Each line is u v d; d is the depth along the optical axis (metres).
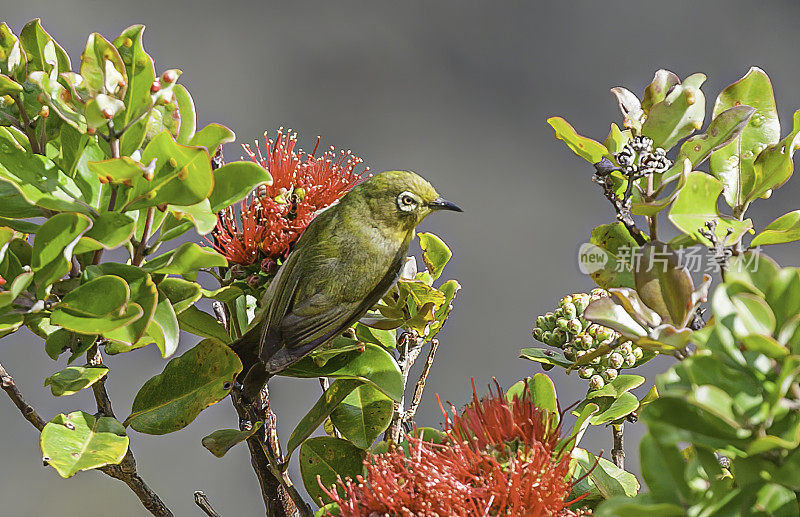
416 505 3.24
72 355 3.66
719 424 2.53
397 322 4.11
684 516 2.54
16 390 3.68
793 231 3.04
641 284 2.96
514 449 3.34
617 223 3.47
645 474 2.67
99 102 3.28
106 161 3.31
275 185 4.13
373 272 3.73
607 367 4.01
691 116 3.16
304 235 3.82
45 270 3.36
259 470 4.07
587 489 3.61
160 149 3.42
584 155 3.35
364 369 3.96
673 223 3.05
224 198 3.58
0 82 3.60
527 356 4.18
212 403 3.68
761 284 2.72
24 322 3.61
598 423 3.79
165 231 3.77
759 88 3.43
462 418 3.48
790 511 2.50
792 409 2.52
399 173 3.82
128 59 3.47
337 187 4.21
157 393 3.79
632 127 3.28
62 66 3.82
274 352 3.65
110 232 3.46
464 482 3.27
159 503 3.79
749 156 3.41
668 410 2.57
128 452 3.71
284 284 3.75
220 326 4.13
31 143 3.76
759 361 2.55
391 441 3.80
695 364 2.54
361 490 3.42
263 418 3.90
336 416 4.06
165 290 3.70
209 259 3.56
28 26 3.83
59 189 3.65
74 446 3.48
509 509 3.16
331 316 3.71
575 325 4.05
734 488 2.64
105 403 3.75
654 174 3.25
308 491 3.98
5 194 3.61
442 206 3.82
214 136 3.70
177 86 3.80
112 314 3.33
